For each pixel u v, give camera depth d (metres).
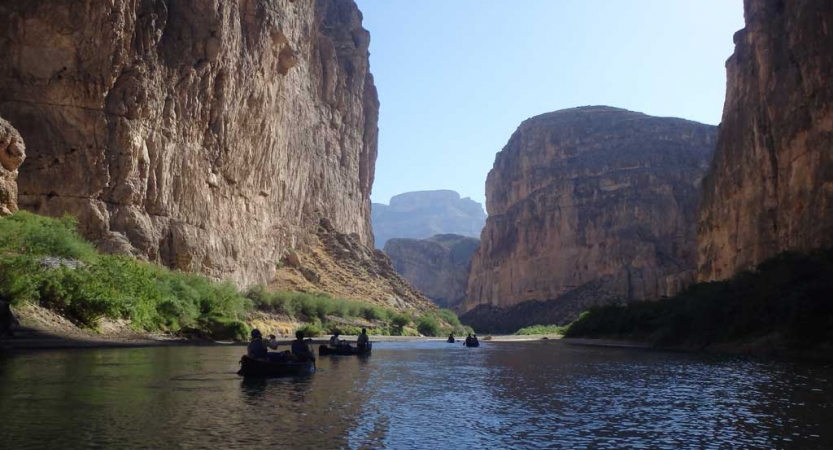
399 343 58.75
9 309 27.59
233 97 55.09
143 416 13.25
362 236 113.94
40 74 40.38
